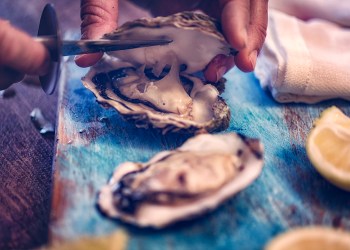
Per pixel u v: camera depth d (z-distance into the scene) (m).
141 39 0.31
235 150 0.28
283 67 0.34
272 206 0.27
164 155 0.28
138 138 0.31
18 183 0.31
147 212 0.25
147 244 0.24
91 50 0.30
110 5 0.33
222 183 0.26
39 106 0.37
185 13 0.30
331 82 0.34
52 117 0.37
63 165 0.29
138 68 0.33
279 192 0.28
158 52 0.32
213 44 0.31
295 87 0.34
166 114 0.32
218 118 0.31
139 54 0.33
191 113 0.32
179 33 0.31
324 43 0.37
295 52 0.35
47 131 0.35
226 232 0.25
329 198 0.28
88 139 0.31
